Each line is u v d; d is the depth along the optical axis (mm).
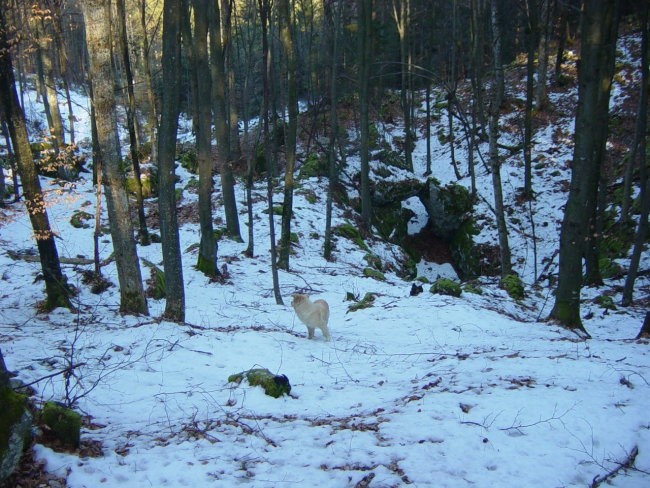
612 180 23312
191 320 11609
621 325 13070
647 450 4902
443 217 26328
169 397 6453
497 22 21047
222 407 6227
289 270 18031
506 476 4434
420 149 32812
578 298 11570
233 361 8188
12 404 4168
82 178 26031
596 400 5840
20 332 9078
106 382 6746
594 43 10352
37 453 4473
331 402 6512
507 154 28984
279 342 9500
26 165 10609
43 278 12023
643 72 17141
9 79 10211
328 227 20344
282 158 29250
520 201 25734
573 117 29250
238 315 12531
